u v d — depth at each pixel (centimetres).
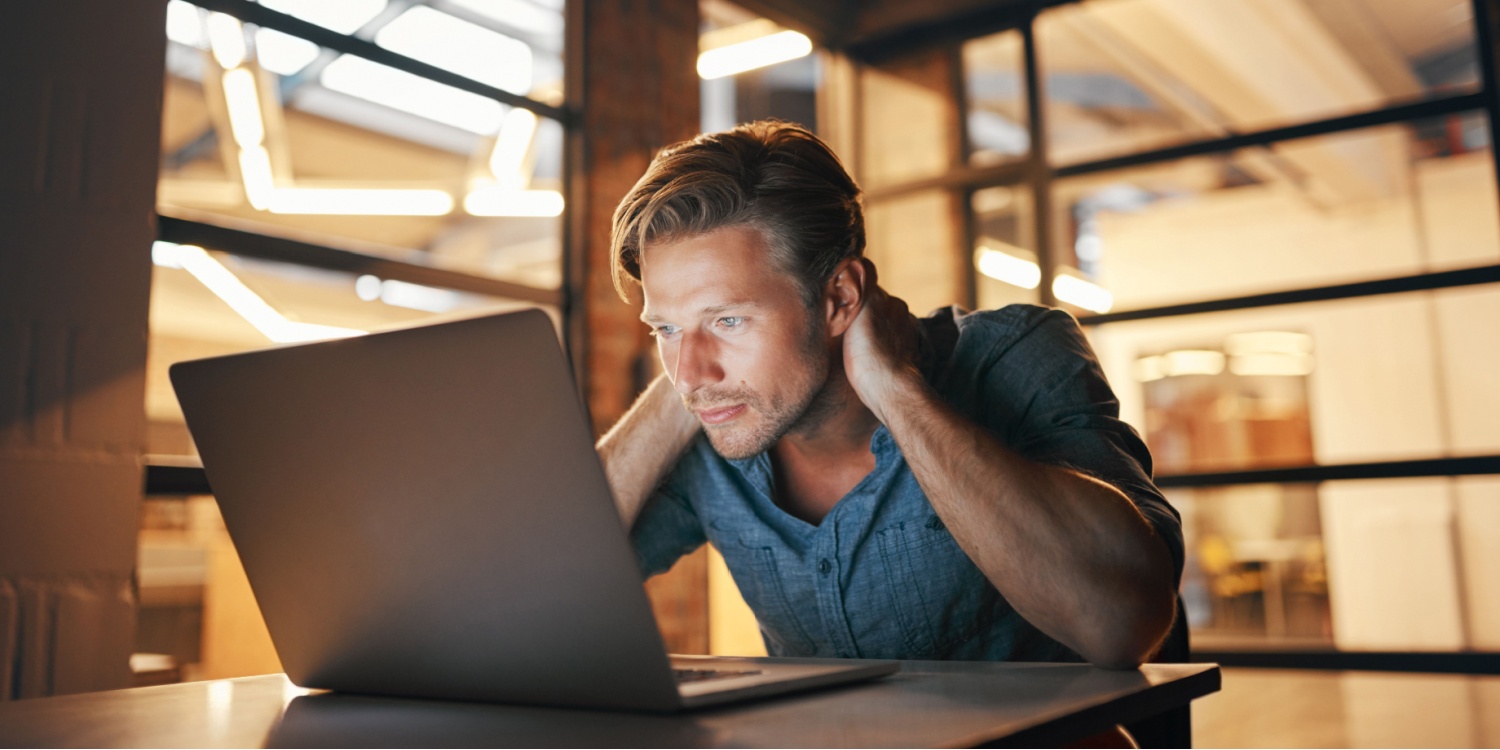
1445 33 444
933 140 416
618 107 351
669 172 97
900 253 420
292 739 58
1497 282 321
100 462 212
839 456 114
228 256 260
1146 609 80
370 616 73
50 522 204
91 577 209
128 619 214
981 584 108
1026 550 82
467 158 327
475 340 60
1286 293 356
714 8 399
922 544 106
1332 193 634
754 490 117
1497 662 313
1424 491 631
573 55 346
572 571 61
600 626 61
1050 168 391
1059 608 81
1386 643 630
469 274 311
